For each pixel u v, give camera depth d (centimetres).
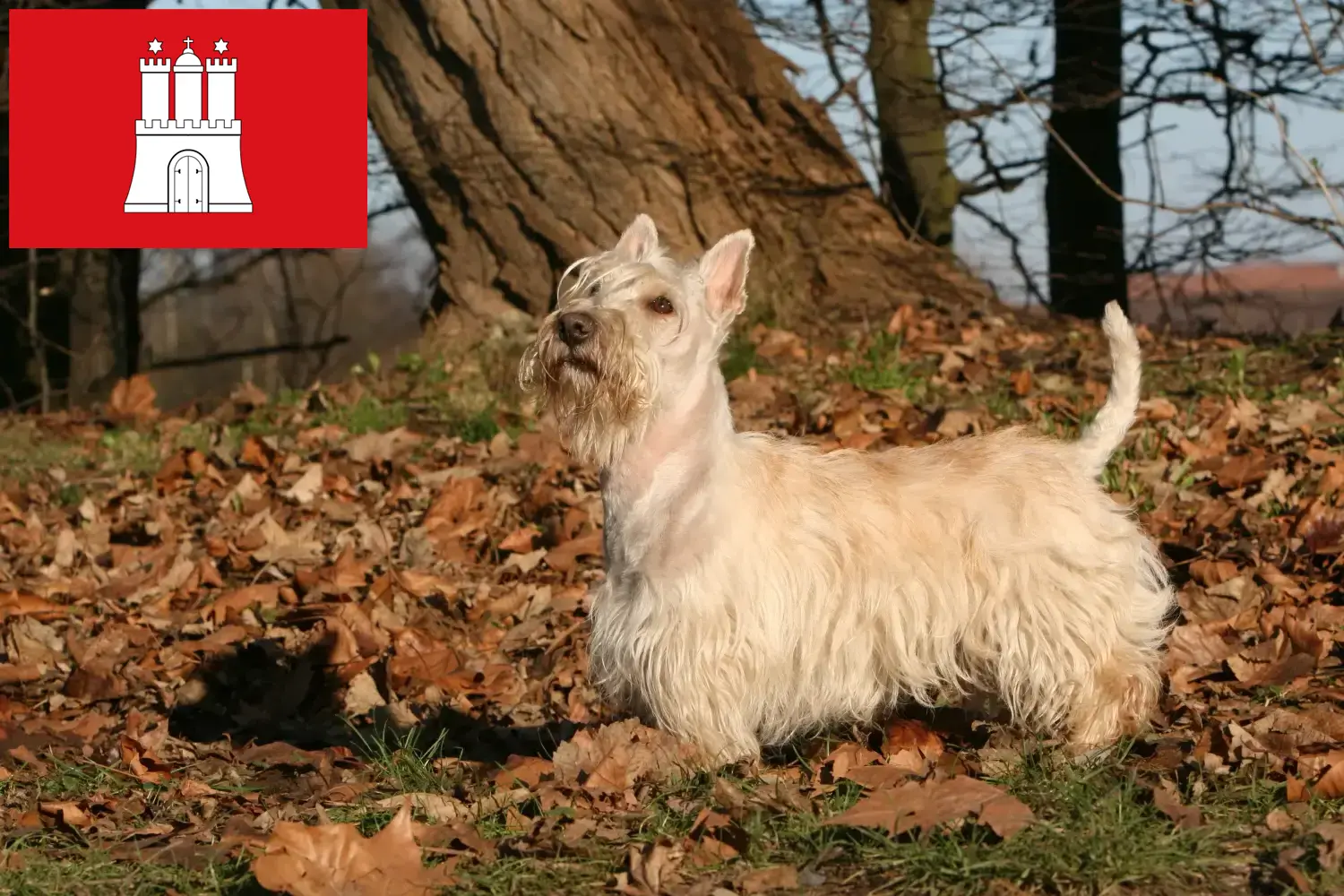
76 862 395
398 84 1285
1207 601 563
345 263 2650
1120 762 421
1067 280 1619
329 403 1138
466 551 754
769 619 429
